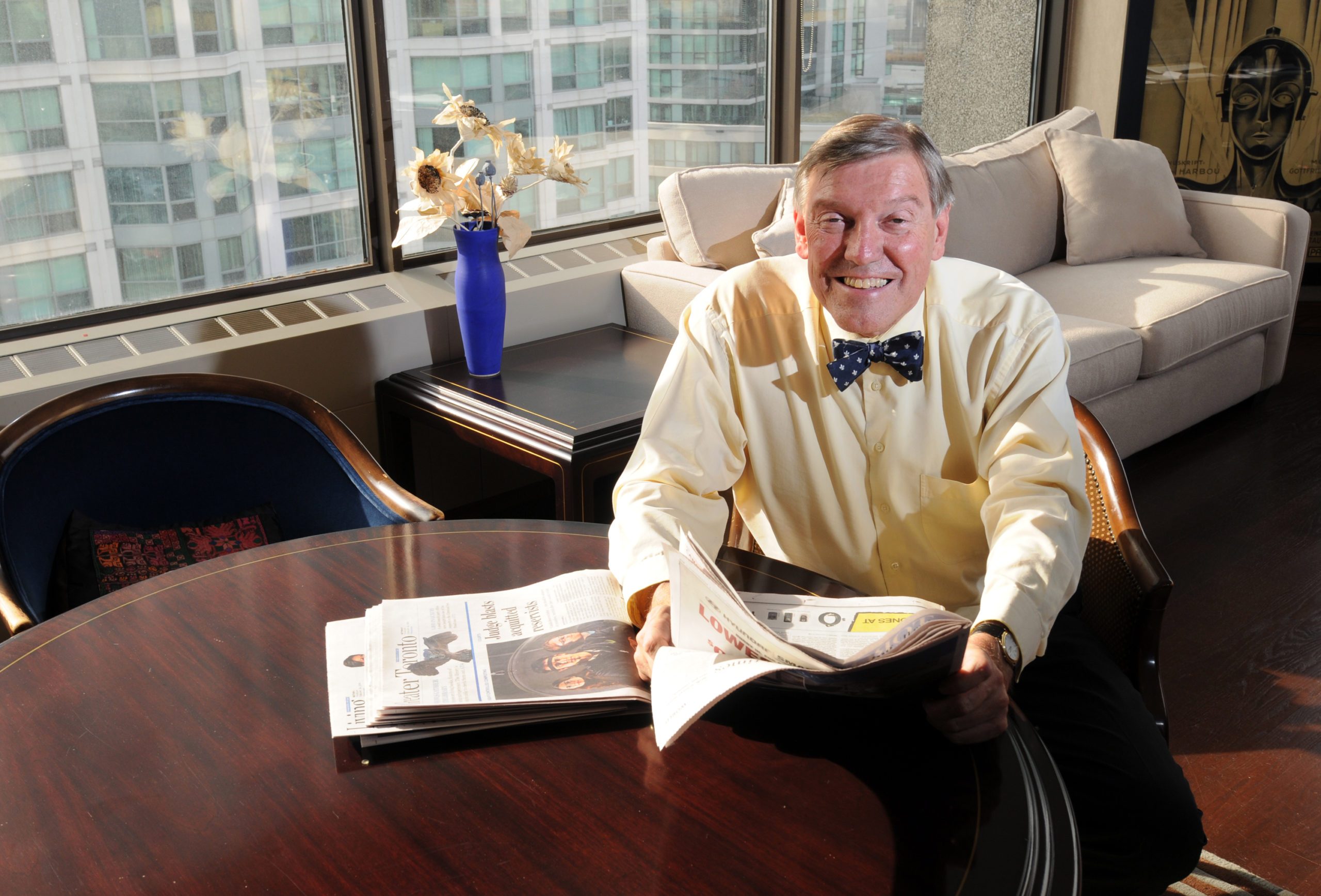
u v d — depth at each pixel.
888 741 1.00
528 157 2.42
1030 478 1.29
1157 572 1.37
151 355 2.29
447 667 1.08
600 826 0.88
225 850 0.86
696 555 1.01
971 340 1.36
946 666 0.93
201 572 1.33
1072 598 1.57
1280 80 4.48
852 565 1.48
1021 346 1.34
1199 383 3.32
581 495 2.21
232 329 2.43
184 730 1.02
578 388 2.47
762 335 1.40
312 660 1.13
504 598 1.22
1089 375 2.82
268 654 1.15
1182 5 4.42
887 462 1.39
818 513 1.46
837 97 3.71
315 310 2.56
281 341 2.43
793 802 0.91
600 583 1.25
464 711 1.01
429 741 1.00
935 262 1.40
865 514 1.43
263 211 2.59
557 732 1.01
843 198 1.20
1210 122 4.58
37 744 1.00
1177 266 3.43
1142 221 3.51
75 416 1.67
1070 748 1.30
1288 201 4.68
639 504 1.28
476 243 2.41
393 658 1.09
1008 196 3.42
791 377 1.40
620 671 1.07
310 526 1.81
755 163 3.57
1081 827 1.27
